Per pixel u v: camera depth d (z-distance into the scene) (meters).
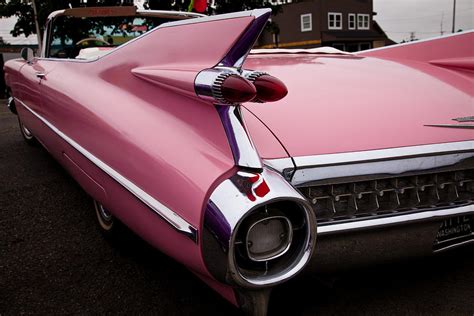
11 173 3.55
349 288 1.81
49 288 1.88
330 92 1.70
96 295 1.83
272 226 1.20
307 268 1.35
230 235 1.12
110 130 1.65
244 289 1.22
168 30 1.66
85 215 2.67
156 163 1.39
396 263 1.50
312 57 2.25
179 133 1.40
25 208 2.80
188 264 1.34
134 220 1.58
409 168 1.44
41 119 2.68
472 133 1.57
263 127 1.40
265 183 1.17
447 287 1.81
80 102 1.94
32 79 2.84
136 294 1.83
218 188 1.18
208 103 1.31
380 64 2.20
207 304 1.75
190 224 1.24
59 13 3.03
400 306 1.70
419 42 2.46
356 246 1.38
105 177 1.72
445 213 1.47
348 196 1.39
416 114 1.63
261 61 2.05
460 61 2.21
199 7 3.26
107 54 2.00
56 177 3.41
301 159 1.31
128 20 3.22
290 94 1.63
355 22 35.88
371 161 1.38
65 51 3.25
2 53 15.91
